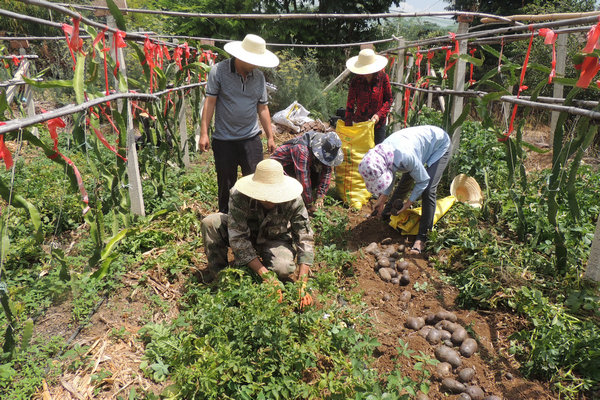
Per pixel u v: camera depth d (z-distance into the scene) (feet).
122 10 14.57
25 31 40.16
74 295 11.13
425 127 14.42
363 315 11.54
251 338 9.77
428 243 15.06
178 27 47.24
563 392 9.03
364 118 19.83
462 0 44.78
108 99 10.85
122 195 12.16
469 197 17.12
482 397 9.21
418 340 10.76
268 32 47.78
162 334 9.88
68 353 9.61
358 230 16.58
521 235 14.38
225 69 13.52
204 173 20.62
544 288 11.94
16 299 10.98
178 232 14.62
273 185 10.49
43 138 24.13
